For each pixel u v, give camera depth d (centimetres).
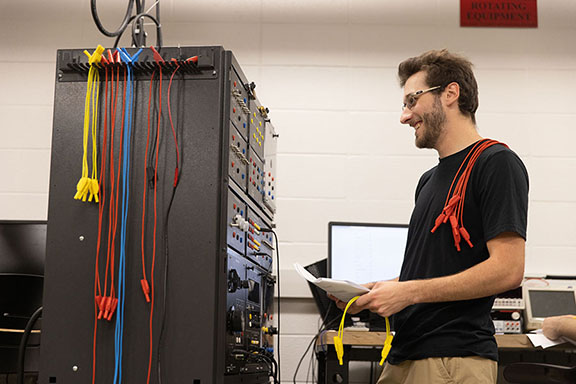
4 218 329
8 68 343
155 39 345
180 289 169
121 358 167
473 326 145
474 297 142
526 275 322
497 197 144
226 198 175
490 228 143
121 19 347
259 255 228
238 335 191
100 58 177
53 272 172
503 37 349
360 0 352
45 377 168
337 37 350
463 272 142
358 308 153
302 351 324
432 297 142
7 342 227
